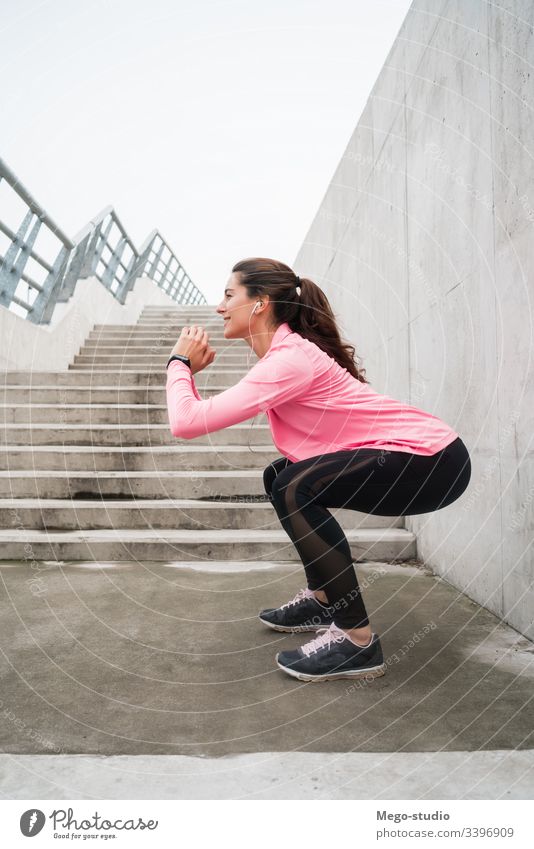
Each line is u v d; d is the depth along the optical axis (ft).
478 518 6.03
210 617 5.64
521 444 5.02
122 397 13.05
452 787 2.88
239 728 3.50
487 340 5.74
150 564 7.79
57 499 9.46
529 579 4.95
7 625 5.38
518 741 3.33
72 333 18.85
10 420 11.98
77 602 6.08
